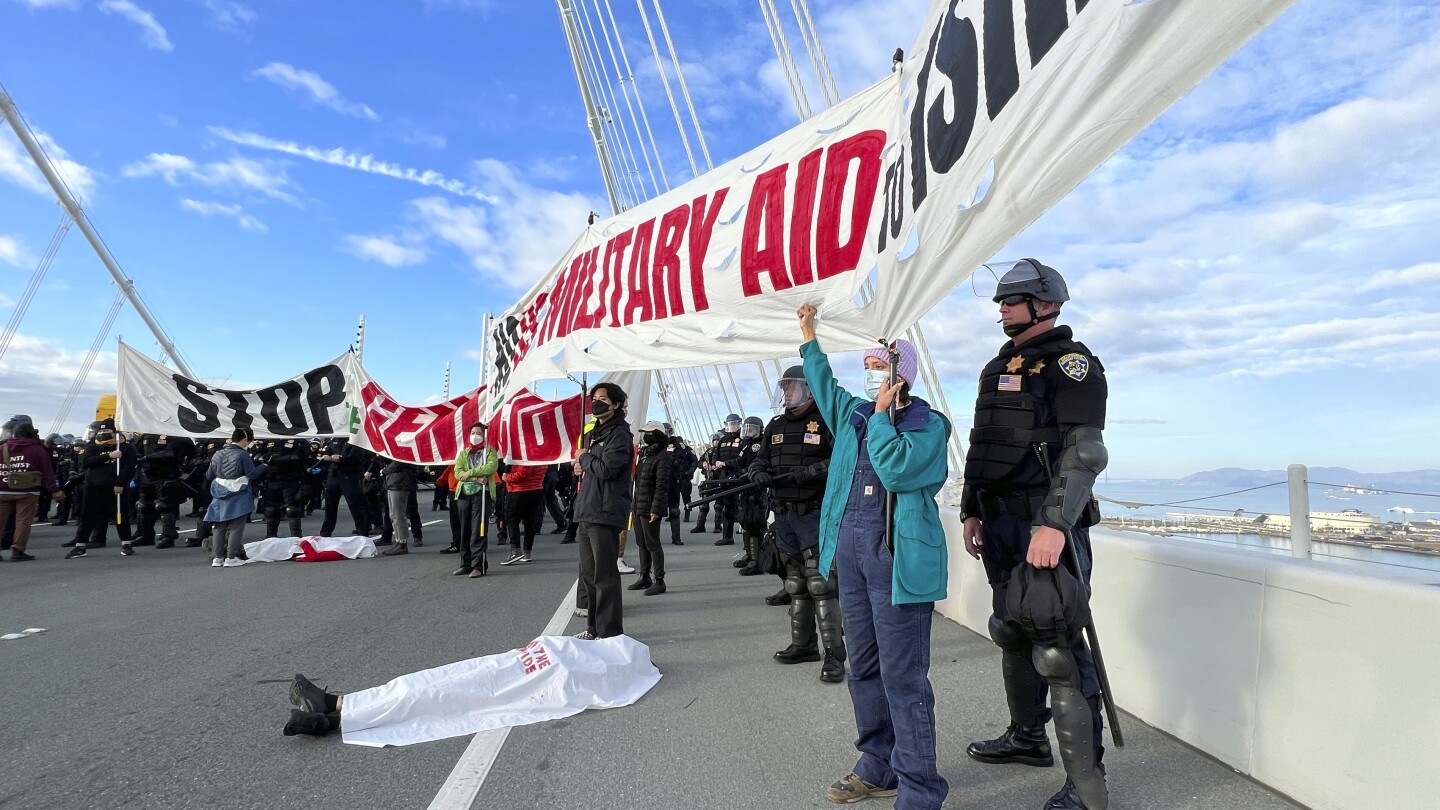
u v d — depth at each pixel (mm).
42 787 3090
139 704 4117
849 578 2842
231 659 5035
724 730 3668
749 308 5129
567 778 3121
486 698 3863
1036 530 2480
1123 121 2039
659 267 5906
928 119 3418
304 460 15258
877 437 2549
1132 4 1979
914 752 2559
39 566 9648
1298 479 3133
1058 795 2727
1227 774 2973
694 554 10891
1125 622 3719
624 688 4230
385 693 3768
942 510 6281
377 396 10461
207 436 11148
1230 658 3055
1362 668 2473
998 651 4949
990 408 2859
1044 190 2352
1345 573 2592
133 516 13531
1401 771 2320
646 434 7781
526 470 9875
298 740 3566
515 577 8609
